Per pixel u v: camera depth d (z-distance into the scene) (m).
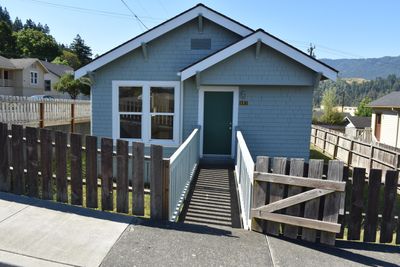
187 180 6.34
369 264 3.42
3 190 4.86
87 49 89.50
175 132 9.09
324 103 36.41
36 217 4.03
